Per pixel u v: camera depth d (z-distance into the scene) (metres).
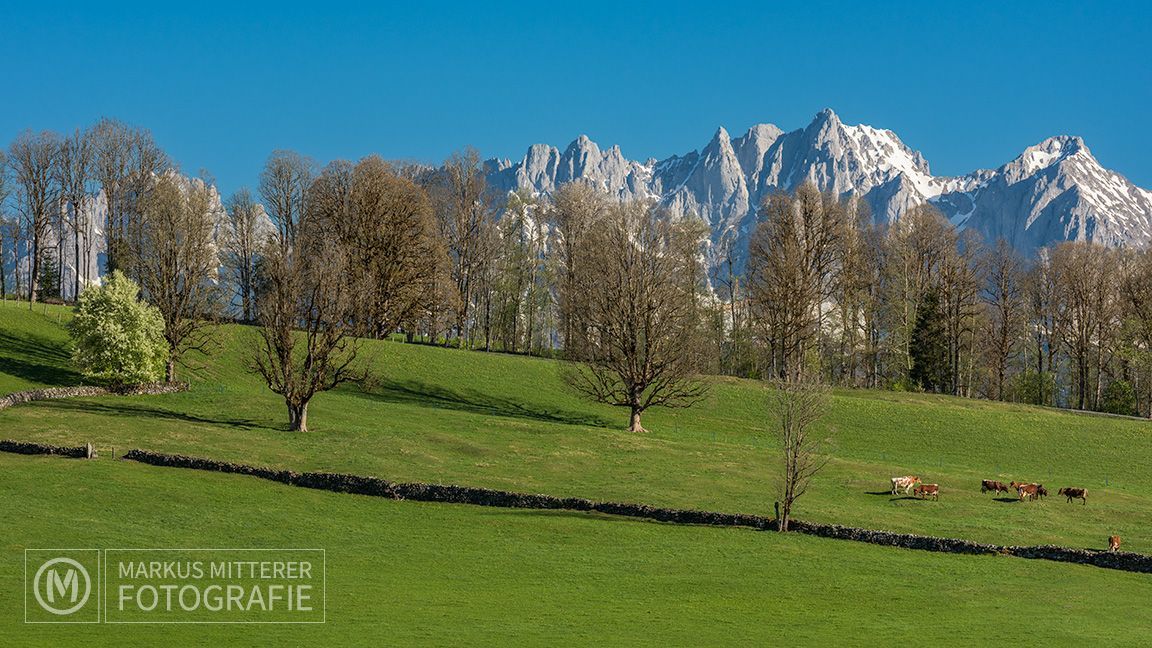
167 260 100.31
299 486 65.62
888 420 105.56
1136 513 68.00
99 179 130.50
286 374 83.25
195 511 58.03
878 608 46.19
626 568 51.97
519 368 118.31
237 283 136.12
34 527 52.22
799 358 121.75
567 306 111.69
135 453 68.81
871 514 65.44
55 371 97.88
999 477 81.56
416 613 42.66
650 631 41.34
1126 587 51.12
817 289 126.81
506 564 51.81
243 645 37.22
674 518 62.16
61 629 38.06
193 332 108.94
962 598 48.19
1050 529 62.94
